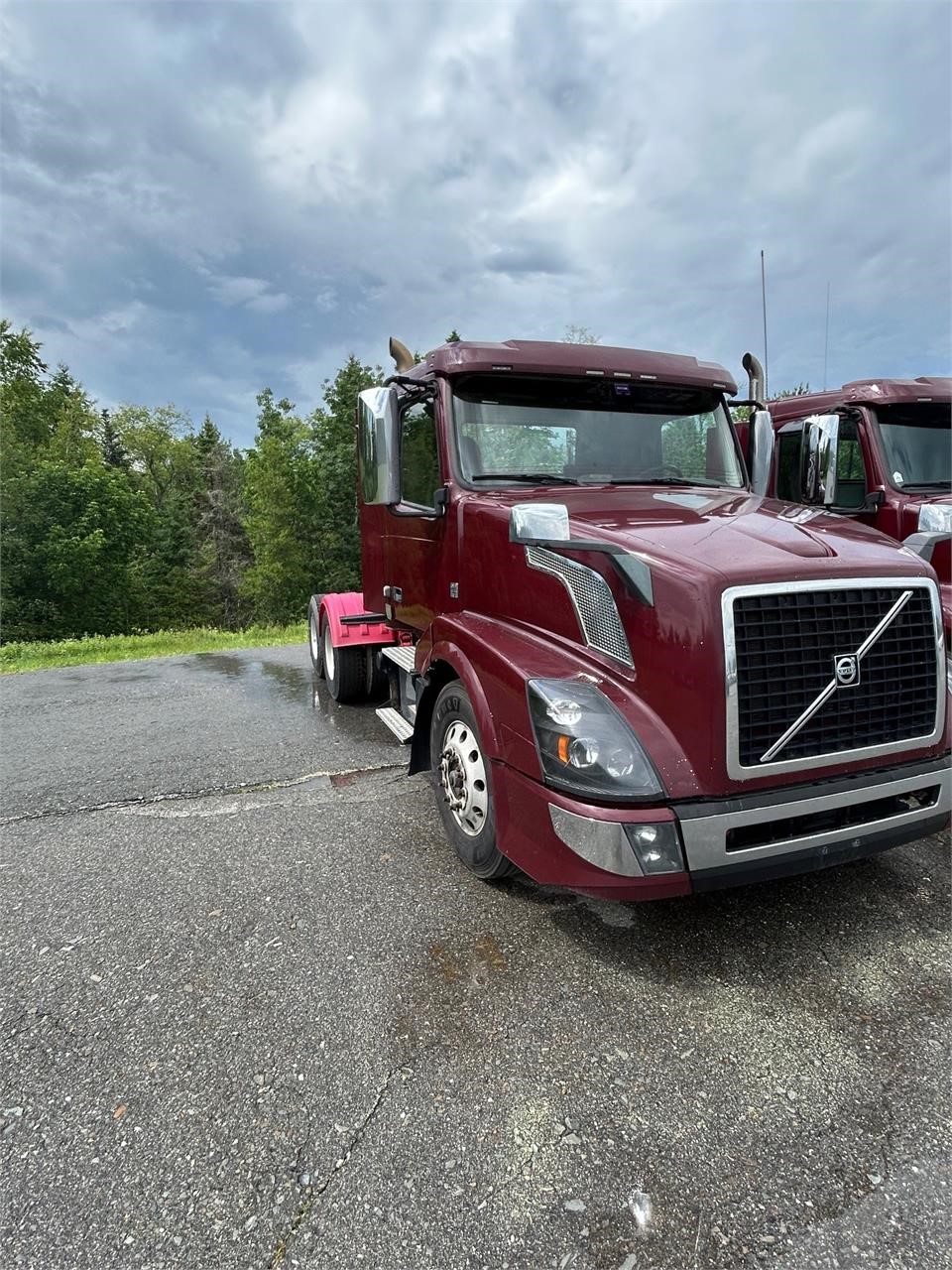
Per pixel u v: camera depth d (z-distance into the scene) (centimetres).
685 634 257
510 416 397
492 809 311
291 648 1227
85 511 3422
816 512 361
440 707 374
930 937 302
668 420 426
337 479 3981
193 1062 236
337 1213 184
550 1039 246
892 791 279
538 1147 204
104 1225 181
